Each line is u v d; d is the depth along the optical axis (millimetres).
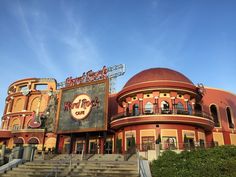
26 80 59688
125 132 32250
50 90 55156
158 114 29156
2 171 20469
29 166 21797
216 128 38094
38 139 46719
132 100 33750
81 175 17906
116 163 20062
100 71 38375
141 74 35531
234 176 14578
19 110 57781
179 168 17578
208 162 17062
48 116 49969
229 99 42781
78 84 36719
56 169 18938
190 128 30109
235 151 18109
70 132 34469
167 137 28906
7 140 50875
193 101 33094
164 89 31344
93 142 37719
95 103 33281
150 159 22094
